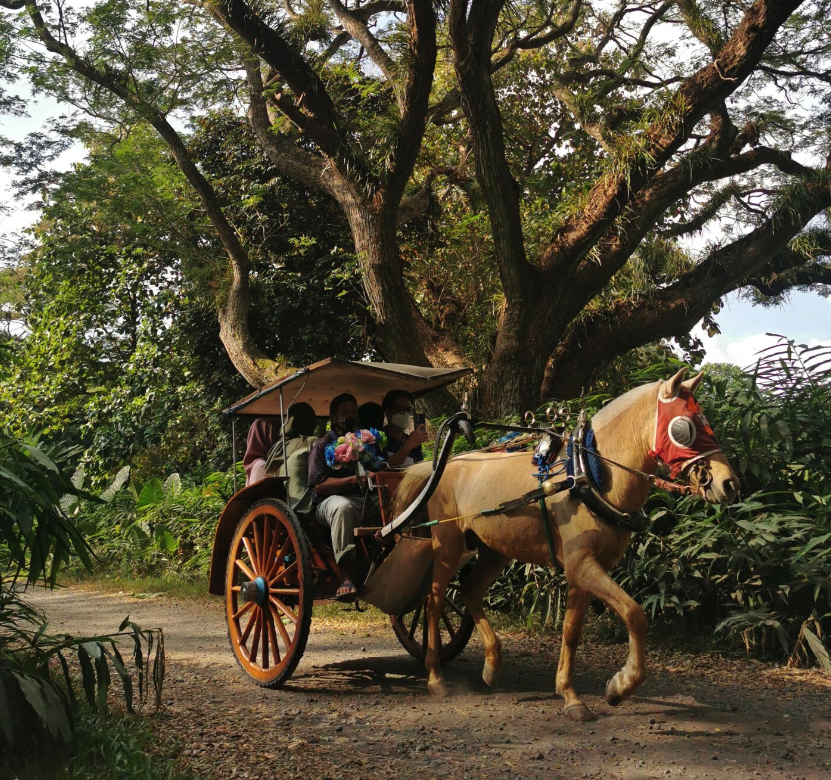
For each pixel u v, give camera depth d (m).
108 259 22.33
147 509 14.24
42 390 21.75
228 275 17.48
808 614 6.86
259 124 16.81
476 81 13.30
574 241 14.54
